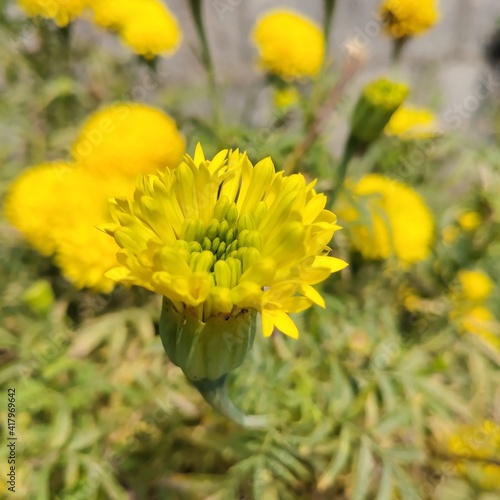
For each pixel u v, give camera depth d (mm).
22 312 465
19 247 479
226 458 428
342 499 436
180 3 751
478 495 449
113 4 482
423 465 450
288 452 396
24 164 537
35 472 397
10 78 580
